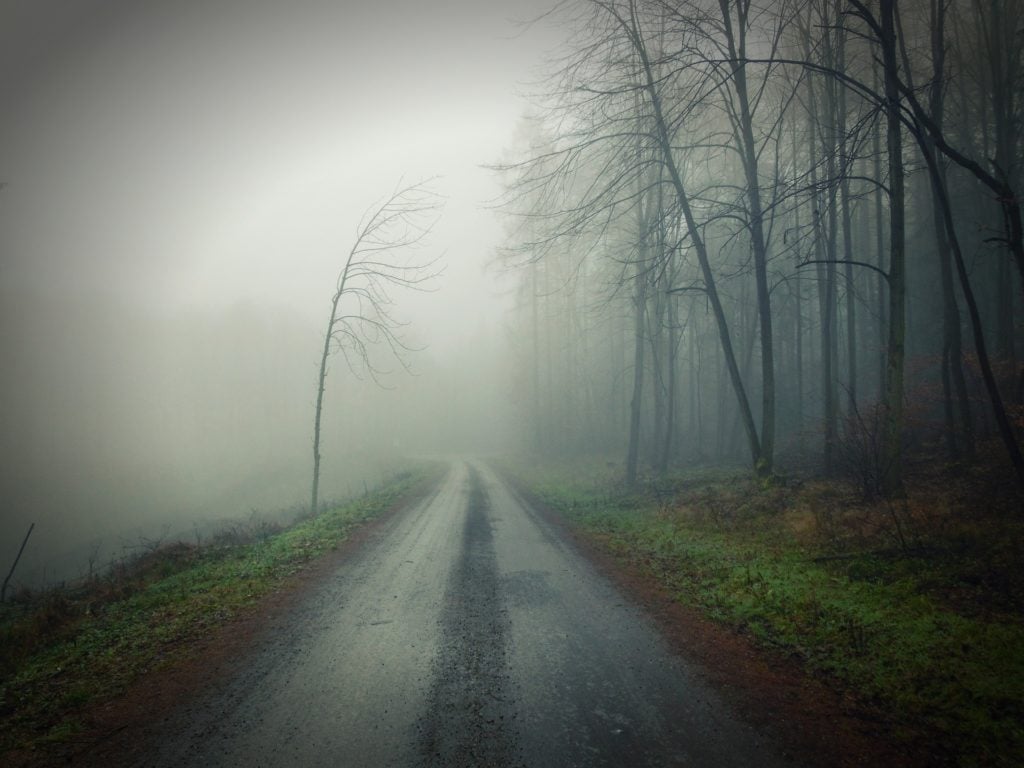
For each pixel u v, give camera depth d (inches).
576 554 396.8
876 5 531.5
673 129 458.6
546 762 139.6
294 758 142.3
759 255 522.9
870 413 617.0
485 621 252.4
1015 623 211.9
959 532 309.4
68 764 144.0
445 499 736.3
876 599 249.3
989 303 765.3
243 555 421.7
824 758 141.9
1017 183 623.2
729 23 506.6
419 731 155.9
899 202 411.5
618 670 198.5
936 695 170.6
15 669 230.4
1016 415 475.5
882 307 671.1
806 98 700.7
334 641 229.6
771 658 207.6
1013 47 581.3
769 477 512.1
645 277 726.5
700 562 346.3
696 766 138.2
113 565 545.3
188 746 150.2
